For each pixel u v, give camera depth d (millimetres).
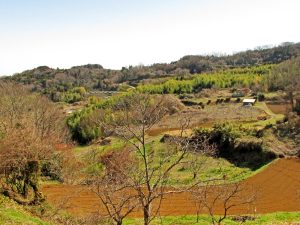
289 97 87000
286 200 40844
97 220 22922
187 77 154375
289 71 111688
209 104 108438
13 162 32906
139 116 20656
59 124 78000
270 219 33688
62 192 41844
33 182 35125
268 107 96438
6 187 33719
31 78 181250
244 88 124375
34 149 35219
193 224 32188
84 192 40812
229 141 60438
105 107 80500
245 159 57062
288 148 58469
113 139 51781
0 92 72562
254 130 63500
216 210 37219
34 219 25156
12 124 42219
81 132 80750
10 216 23281
